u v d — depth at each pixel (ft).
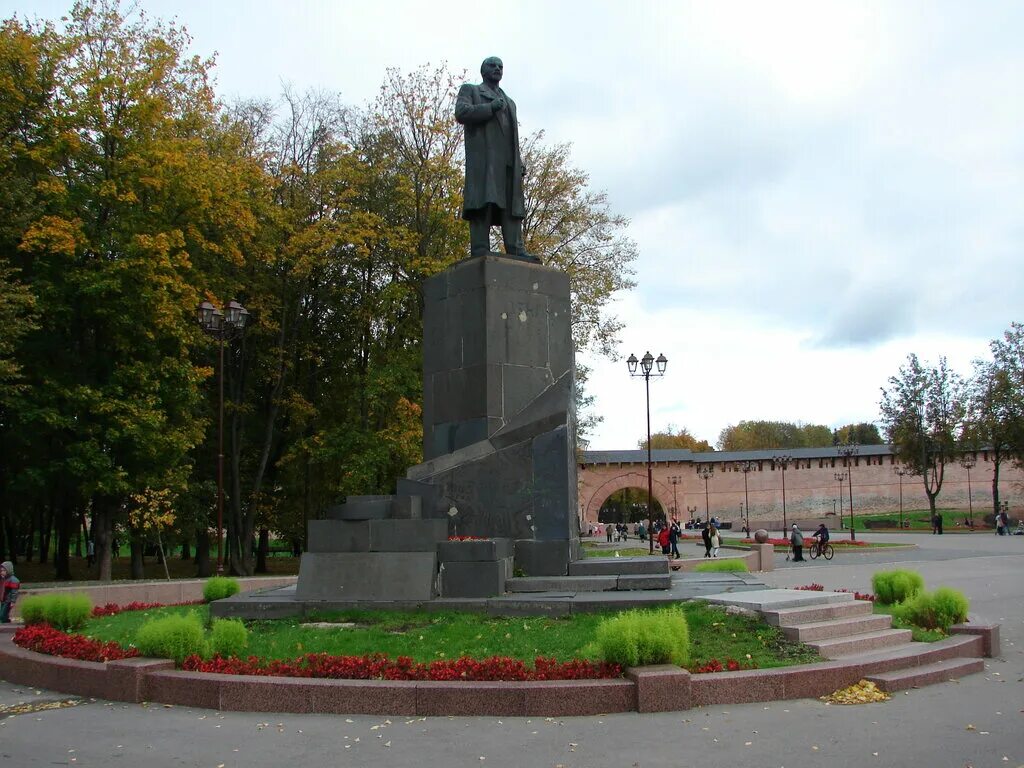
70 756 22.86
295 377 115.55
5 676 34.71
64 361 87.04
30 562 171.42
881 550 129.39
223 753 22.94
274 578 66.39
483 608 37.96
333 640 33.12
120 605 55.26
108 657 31.99
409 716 26.50
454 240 105.09
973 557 108.17
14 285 70.44
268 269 107.14
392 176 108.47
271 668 28.99
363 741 23.80
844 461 251.39
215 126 104.63
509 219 49.39
